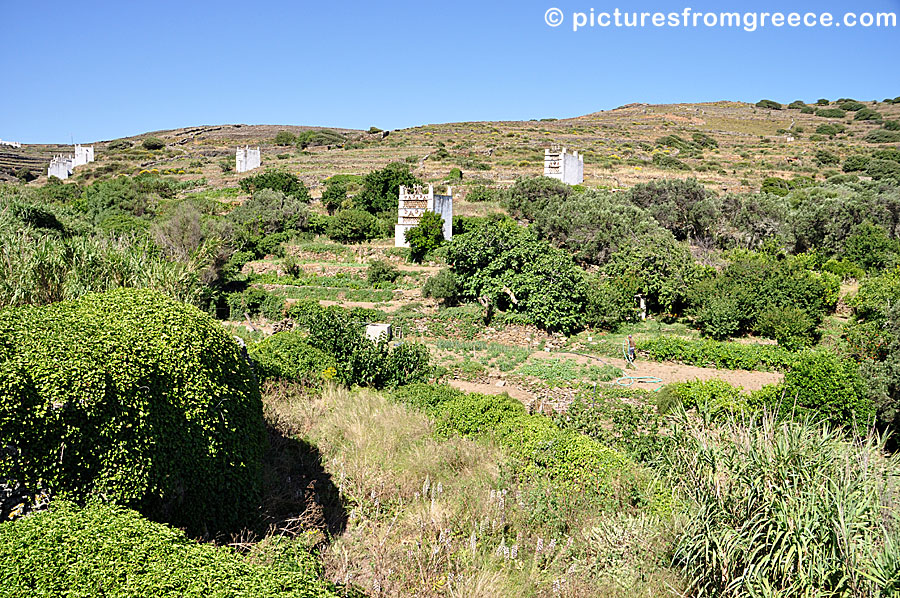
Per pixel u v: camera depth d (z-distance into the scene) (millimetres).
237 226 43844
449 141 98562
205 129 133750
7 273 15219
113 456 6824
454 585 7562
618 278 30312
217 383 8328
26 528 5758
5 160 104625
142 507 7098
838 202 42156
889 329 16047
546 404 17453
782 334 24688
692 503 8258
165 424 7414
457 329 28219
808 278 27672
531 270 28859
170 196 63125
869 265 37156
